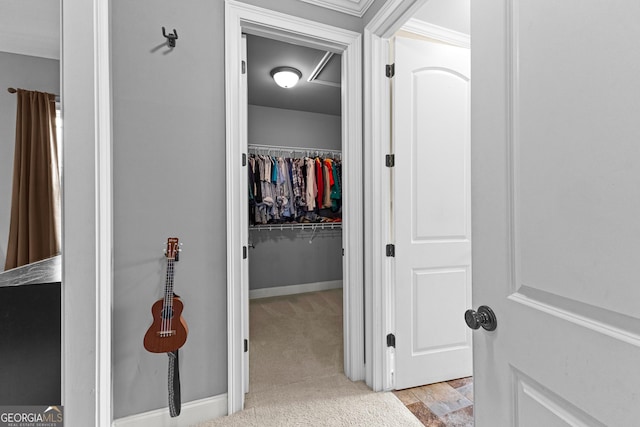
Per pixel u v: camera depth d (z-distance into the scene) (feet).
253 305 11.57
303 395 5.76
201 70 4.95
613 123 1.65
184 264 4.91
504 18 2.35
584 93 1.80
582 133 1.81
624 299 1.61
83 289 2.76
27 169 2.46
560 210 1.95
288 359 7.27
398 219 5.75
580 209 1.83
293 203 12.04
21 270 2.43
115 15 4.44
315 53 8.00
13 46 2.43
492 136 2.47
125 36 4.50
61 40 2.65
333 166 12.80
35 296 2.51
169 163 4.79
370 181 5.79
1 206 2.37
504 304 2.37
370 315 5.92
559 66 1.94
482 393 2.62
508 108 2.33
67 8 2.70
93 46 2.84
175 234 4.84
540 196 2.09
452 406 5.42
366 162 5.89
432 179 5.94
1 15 2.39
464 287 6.22
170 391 4.48
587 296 1.79
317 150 13.41
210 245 5.08
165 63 4.74
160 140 4.73
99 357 3.01
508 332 2.33
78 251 2.76
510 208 2.33
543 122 2.06
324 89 10.62
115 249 4.49
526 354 2.18
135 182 4.59
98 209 3.08
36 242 2.50
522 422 2.24
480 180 2.60
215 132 5.08
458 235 6.15
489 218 2.51
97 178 3.09
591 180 1.77
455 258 6.13
